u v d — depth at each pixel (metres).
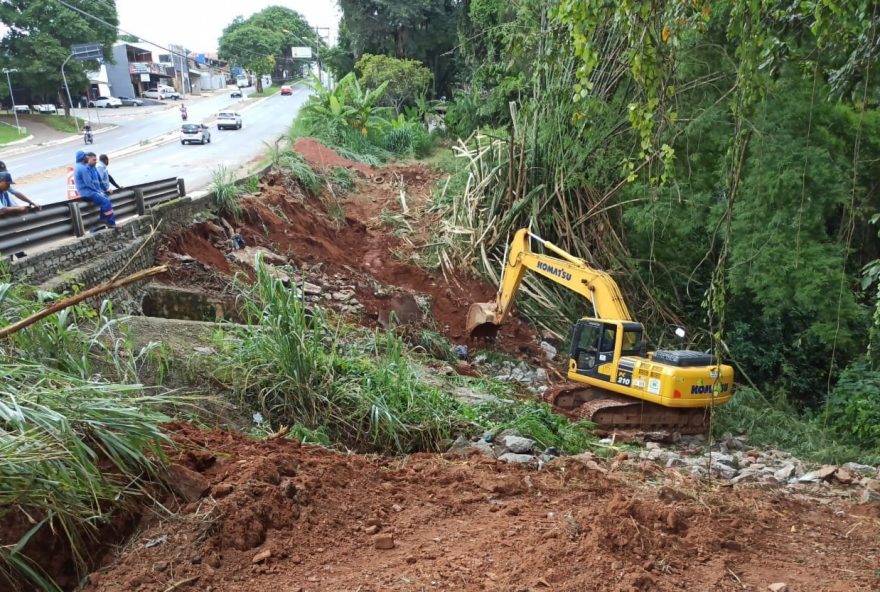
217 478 4.81
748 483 8.04
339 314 13.41
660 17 5.99
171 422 5.80
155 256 11.75
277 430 7.53
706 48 14.24
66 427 4.04
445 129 31.19
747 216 14.54
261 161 23.16
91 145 35.03
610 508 5.12
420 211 20.08
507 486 5.92
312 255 15.70
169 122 47.91
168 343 8.09
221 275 12.20
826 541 5.50
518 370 14.28
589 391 12.04
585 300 17.42
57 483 3.90
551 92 17.03
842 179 14.23
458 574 4.07
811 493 7.87
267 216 15.89
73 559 3.92
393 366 9.16
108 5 50.62
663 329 17.33
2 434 3.92
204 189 16.61
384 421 7.96
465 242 17.88
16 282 6.76
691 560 4.61
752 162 14.46
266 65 83.19
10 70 44.09
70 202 9.82
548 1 15.42
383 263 17.27
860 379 13.98
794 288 14.39
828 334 14.37
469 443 8.13
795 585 4.41
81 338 6.12
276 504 4.58
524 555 4.35
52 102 55.12
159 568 3.86
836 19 7.74
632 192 16.78
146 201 12.55
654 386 10.74
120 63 70.62
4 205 9.52
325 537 4.47
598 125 16.28
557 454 8.46
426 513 5.12
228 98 73.31
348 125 27.14
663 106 6.36
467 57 29.56
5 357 4.93
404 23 36.12
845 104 15.00
